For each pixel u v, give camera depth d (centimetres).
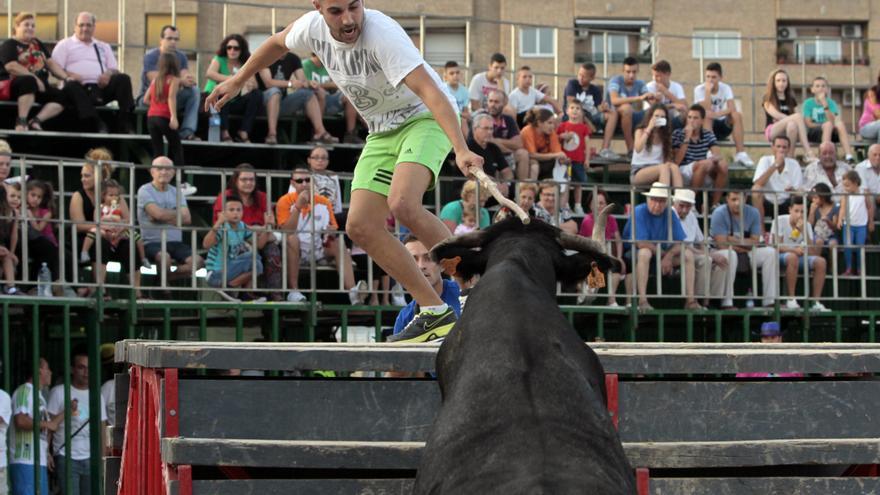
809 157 1591
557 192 1259
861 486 462
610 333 1438
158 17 2995
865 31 3578
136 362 493
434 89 514
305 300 1223
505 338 359
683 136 1509
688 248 1309
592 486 306
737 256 1361
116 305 1153
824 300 1444
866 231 1457
